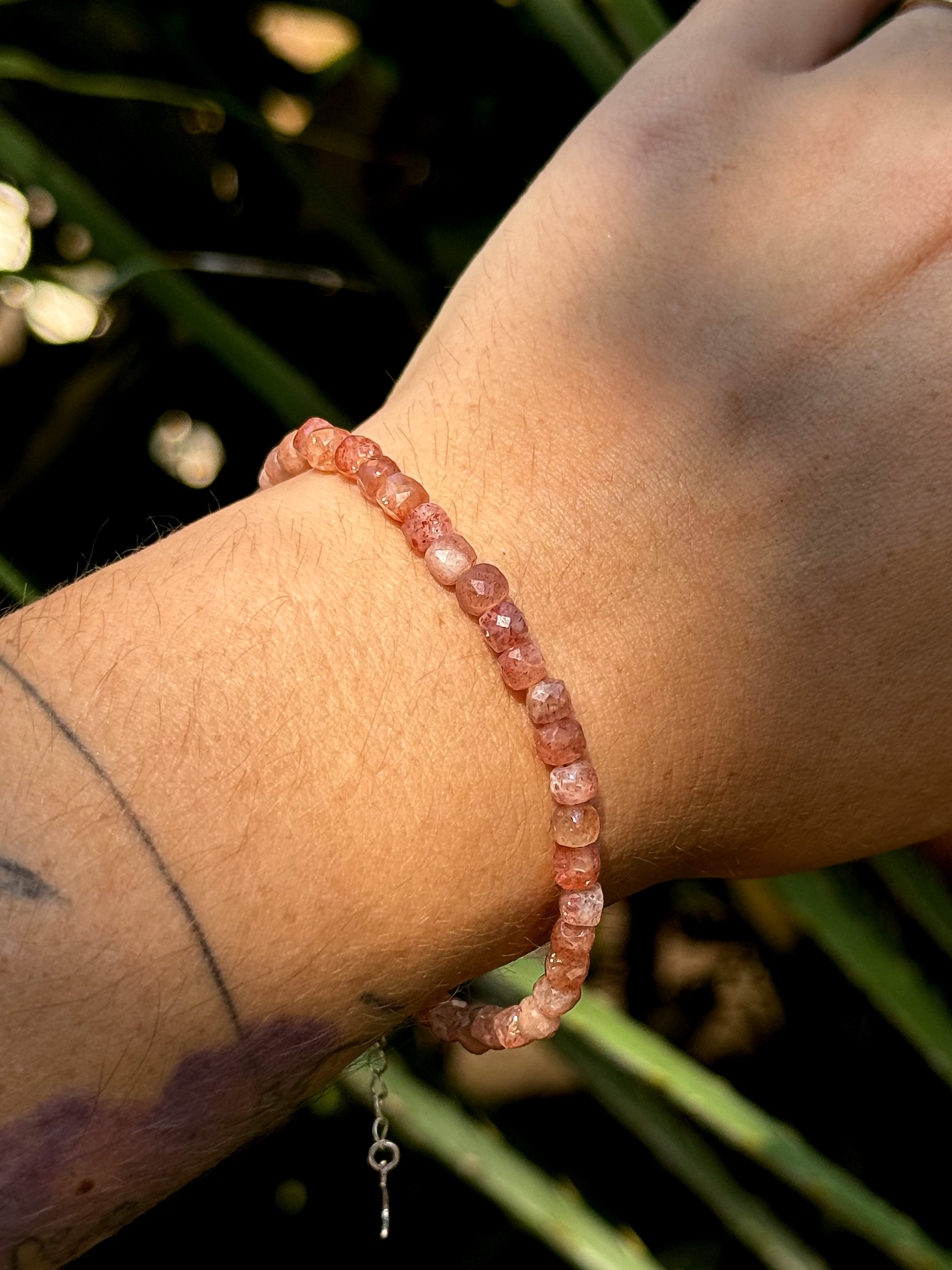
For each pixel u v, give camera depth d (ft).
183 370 0.88
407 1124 0.60
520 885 0.46
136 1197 0.40
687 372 0.50
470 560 0.45
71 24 0.80
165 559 0.46
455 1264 0.75
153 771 0.41
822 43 0.56
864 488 0.48
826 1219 0.73
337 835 0.42
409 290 0.80
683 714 0.48
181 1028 0.40
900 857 0.64
